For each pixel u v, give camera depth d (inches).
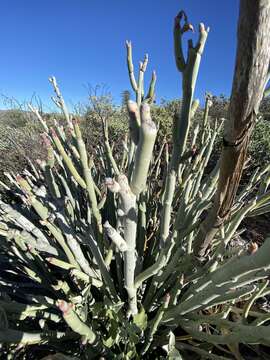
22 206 69.9
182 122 38.3
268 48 25.0
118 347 47.9
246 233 92.7
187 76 36.4
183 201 49.0
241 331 36.8
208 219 40.1
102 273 46.6
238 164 32.4
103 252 52.2
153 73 49.3
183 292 54.2
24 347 48.3
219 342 40.1
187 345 47.1
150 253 57.6
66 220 47.4
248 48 25.0
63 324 52.8
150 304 51.3
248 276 31.3
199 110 228.7
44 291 58.4
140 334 47.0
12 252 57.6
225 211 37.3
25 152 151.0
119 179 26.7
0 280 54.3
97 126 177.0
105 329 49.7
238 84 27.1
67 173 69.6
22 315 45.1
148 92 50.8
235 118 29.0
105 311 48.1
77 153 53.2
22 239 48.8
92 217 54.3
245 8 23.9
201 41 34.8
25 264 58.3
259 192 53.6
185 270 47.2
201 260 46.3
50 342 46.9
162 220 44.7
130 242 32.7
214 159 128.6
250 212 58.9
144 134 22.5
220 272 32.3
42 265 54.8
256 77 26.3
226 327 40.6
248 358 52.7
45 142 44.4
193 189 59.6
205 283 40.9
